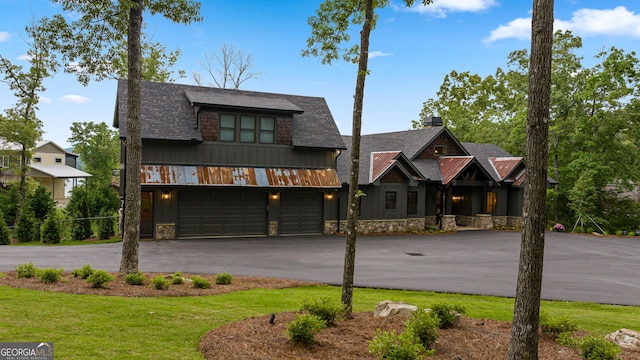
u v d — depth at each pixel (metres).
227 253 18.14
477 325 7.74
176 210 22.23
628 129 33.09
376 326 7.27
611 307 11.11
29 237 22.77
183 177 21.61
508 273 15.34
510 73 41.06
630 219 34.75
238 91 26.09
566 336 6.88
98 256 16.28
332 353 5.95
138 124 11.68
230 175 22.61
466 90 57.94
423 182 28.33
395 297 11.34
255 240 22.41
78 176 47.78
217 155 22.80
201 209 22.84
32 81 27.80
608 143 32.81
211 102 22.17
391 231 26.89
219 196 23.19
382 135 37.25
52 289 9.38
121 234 23.58
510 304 10.97
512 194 31.30
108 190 34.28
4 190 33.50
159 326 7.01
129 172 11.66
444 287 12.94
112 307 7.96
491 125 45.47
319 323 6.26
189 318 7.61
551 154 35.31
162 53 38.47
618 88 32.03
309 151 24.80
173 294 9.81
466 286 13.13
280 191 24.47
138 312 7.73
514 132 35.53
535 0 5.54
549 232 30.11
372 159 28.42
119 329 6.70
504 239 24.73
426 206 29.80
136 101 11.59
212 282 11.88
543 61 5.45
